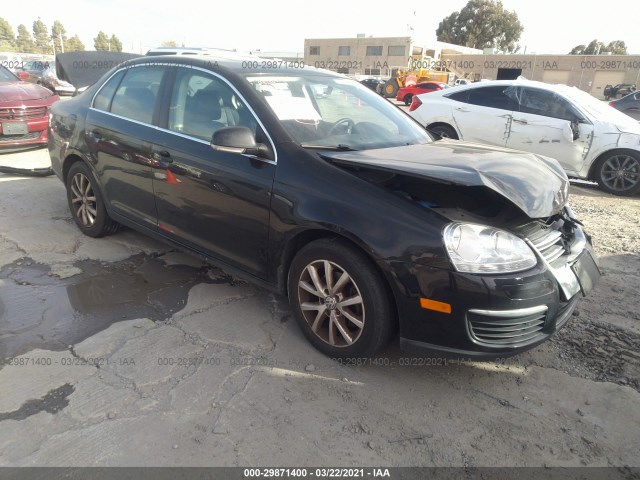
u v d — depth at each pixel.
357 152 2.88
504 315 2.30
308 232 2.70
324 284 2.73
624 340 3.08
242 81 3.12
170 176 3.35
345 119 3.35
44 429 2.19
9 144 7.35
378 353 2.69
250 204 2.90
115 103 3.94
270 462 2.08
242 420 2.30
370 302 2.52
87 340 2.86
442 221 2.35
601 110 7.33
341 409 2.41
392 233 2.39
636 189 6.86
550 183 2.69
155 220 3.62
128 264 3.90
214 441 2.17
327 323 2.79
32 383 2.48
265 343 2.91
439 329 2.38
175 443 2.15
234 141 2.71
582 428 2.35
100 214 4.20
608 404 2.51
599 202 6.61
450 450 2.19
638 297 3.65
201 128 3.24
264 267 2.97
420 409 2.44
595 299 3.61
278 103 3.08
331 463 2.09
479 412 2.44
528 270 2.37
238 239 3.04
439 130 8.45
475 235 2.34
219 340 2.92
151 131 3.52
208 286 3.60
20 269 3.73
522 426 2.35
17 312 3.13
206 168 3.10
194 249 3.39
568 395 2.58
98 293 3.42
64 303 3.26
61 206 5.26
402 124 3.68
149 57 3.86
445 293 2.31
